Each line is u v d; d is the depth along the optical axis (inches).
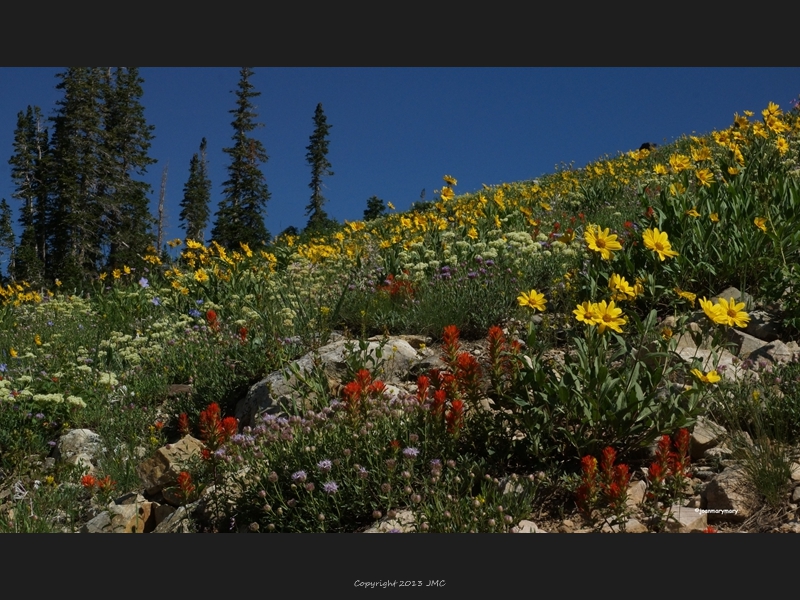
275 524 156.3
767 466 135.3
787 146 343.0
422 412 167.6
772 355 185.5
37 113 2226.9
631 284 237.9
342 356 244.2
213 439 175.6
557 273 289.6
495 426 162.2
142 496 198.8
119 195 1804.9
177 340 333.1
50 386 280.4
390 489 149.4
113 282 491.2
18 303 557.9
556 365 171.2
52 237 1769.2
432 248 371.6
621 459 154.2
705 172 279.7
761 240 240.5
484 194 755.4
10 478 228.1
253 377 263.0
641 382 158.7
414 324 284.2
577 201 510.6
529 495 141.1
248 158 1929.1
